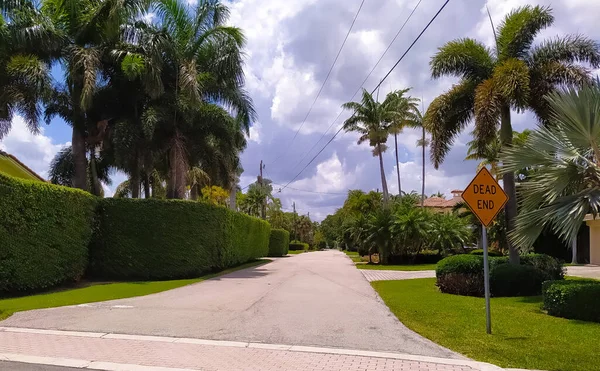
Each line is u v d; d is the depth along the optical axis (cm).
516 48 1803
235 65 2519
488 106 1633
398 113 4412
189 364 694
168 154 2589
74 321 1014
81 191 1794
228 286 1789
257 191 8012
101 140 2373
